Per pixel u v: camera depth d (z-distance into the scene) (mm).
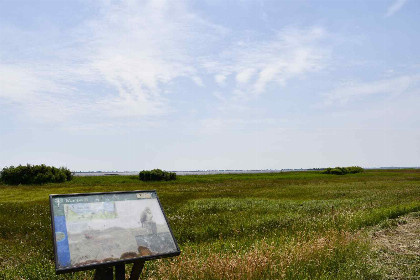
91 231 4406
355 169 77938
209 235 11852
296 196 25922
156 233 4781
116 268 4449
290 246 7789
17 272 7301
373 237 10484
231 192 29500
